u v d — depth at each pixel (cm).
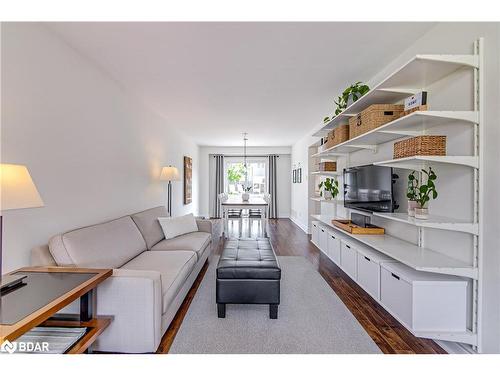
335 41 216
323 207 502
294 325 213
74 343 141
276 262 242
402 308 185
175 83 309
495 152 154
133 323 169
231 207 545
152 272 180
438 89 199
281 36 209
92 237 213
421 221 177
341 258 302
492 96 156
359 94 276
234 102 382
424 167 212
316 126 541
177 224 365
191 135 649
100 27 198
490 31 157
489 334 159
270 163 851
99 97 269
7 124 169
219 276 223
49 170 203
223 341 191
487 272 160
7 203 123
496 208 154
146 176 397
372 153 308
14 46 173
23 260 182
